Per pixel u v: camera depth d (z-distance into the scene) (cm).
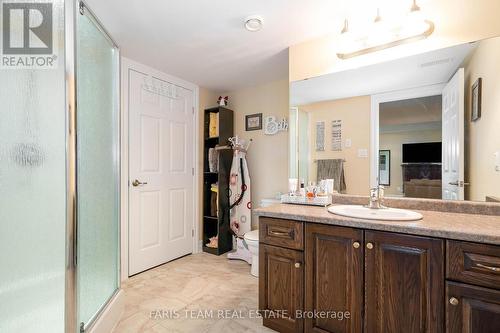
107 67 176
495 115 146
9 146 126
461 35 152
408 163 172
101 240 166
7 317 126
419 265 117
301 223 150
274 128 303
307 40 205
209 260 289
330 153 199
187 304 194
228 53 230
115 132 186
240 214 312
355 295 133
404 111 172
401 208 172
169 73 280
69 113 124
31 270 127
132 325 168
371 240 129
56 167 127
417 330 118
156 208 272
